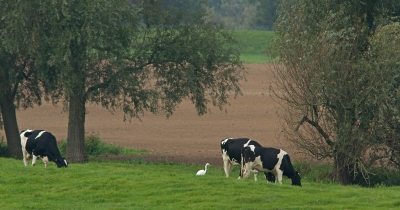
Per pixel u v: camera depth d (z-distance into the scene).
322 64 46.97
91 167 46.22
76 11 52.91
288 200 34.22
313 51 47.44
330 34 47.25
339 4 51.22
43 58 54.59
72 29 52.97
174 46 58.16
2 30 56.84
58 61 52.22
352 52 48.88
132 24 55.59
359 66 46.78
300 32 50.16
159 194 35.62
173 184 37.41
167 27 59.91
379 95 45.69
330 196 35.88
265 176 46.78
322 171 52.97
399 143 49.19
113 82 57.88
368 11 50.75
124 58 56.66
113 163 58.06
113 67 57.16
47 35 54.91
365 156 50.91
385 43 46.53
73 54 54.72
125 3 54.44
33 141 45.00
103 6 53.03
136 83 58.59
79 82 55.31
